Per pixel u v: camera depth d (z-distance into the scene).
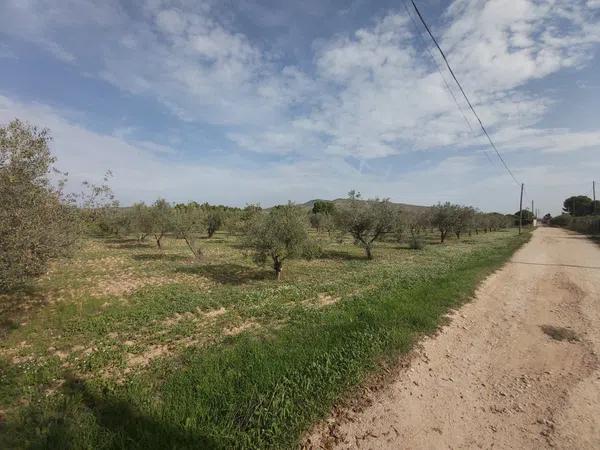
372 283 13.51
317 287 13.02
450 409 4.84
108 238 38.69
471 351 6.88
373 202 23.77
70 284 13.92
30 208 7.37
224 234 48.16
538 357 6.63
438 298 10.16
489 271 15.80
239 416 4.40
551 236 46.56
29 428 4.28
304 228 16.77
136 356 6.98
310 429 4.27
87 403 5.06
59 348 7.47
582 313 9.48
